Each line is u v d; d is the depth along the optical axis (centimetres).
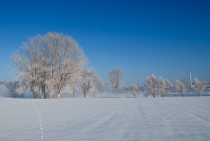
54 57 3809
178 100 2055
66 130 654
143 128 637
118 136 543
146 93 6694
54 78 3772
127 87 8144
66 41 3828
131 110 1202
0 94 4831
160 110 1143
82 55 3900
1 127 764
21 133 639
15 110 1398
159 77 6569
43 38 3853
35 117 1014
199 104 1502
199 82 5853
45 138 556
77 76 3884
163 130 598
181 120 768
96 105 1697
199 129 597
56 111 1273
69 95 5941
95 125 724
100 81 6191
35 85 3869
